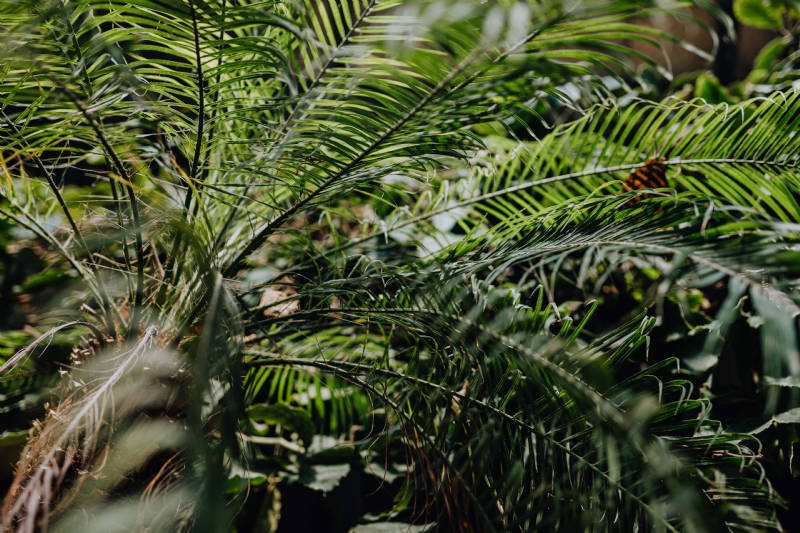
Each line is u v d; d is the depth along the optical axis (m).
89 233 1.03
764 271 0.55
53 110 0.79
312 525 1.36
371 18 0.74
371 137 0.78
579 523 0.66
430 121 0.75
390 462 1.35
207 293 0.77
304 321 0.99
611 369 0.72
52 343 1.22
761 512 0.72
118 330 0.95
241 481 1.03
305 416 1.29
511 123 1.63
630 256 0.90
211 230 0.80
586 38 0.60
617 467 0.67
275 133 1.01
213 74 0.78
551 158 1.15
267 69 0.79
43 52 0.77
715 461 0.71
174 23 0.70
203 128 0.85
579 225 0.81
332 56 0.74
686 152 1.04
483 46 0.53
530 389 0.75
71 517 0.74
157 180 0.96
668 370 1.18
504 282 1.36
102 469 0.75
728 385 1.11
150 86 0.78
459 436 0.90
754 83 1.98
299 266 1.13
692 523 0.61
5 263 1.53
